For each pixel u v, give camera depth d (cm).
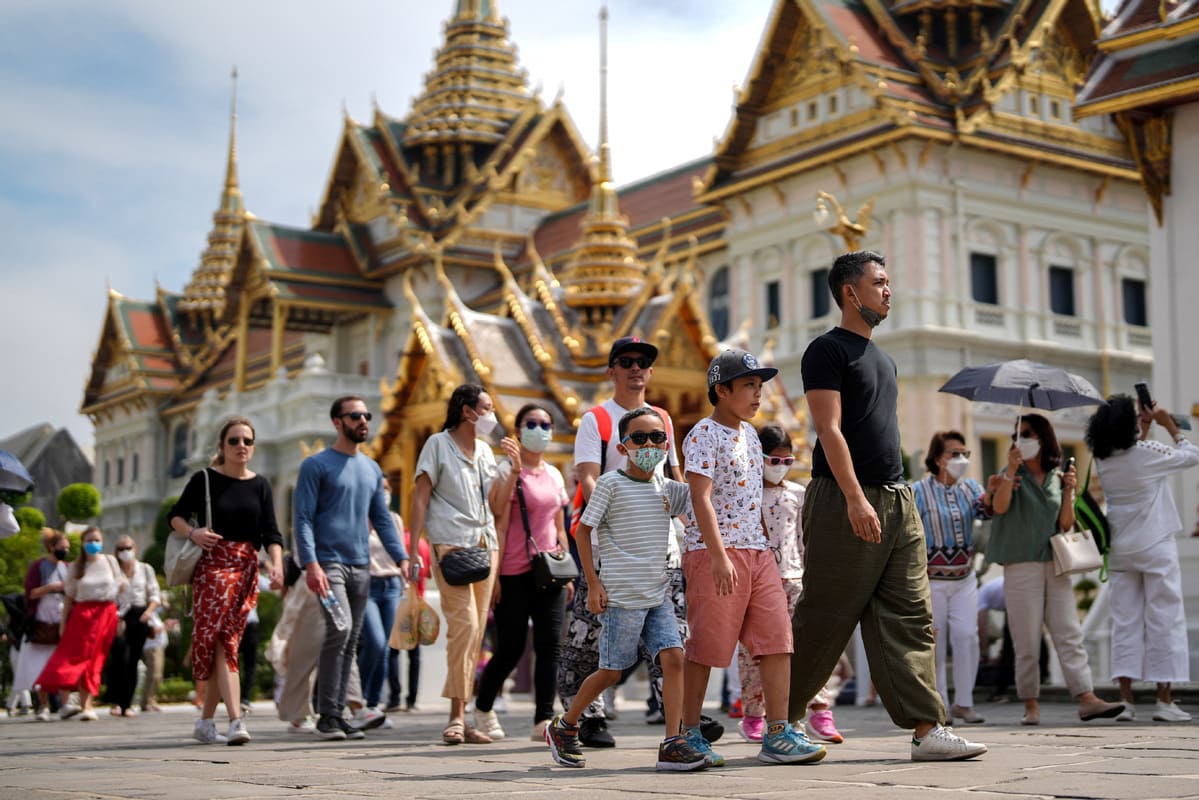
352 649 1055
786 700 717
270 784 652
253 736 1094
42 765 802
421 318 1931
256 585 1009
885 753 780
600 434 888
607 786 619
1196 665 1308
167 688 2161
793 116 4769
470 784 639
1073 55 4678
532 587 978
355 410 1049
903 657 698
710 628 707
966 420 4300
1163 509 1077
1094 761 689
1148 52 2131
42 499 5919
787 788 594
